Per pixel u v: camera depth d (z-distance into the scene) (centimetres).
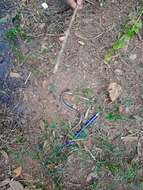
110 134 82
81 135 81
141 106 84
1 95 85
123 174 78
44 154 80
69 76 86
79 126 82
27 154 80
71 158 79
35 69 87
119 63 88
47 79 86
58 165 79
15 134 82
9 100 85
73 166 79
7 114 83
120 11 92
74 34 90
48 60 88
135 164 79
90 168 79
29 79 86
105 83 86
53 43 89
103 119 83
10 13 94
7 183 78
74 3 90
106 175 78
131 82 86
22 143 81
